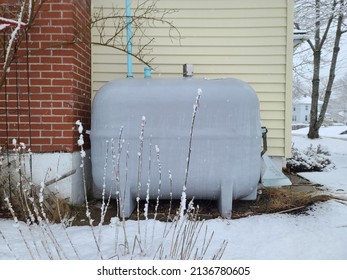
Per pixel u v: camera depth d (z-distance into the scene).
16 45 3.73
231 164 3.65
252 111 3.66
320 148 10.28
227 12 4.98
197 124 3.62
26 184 3.83
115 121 3.66
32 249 2.87
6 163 3.88
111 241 3.09
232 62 5.00
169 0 5.00
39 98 3.96
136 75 5.02
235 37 4.98
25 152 3.93
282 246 2.99
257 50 4.97
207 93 3.64
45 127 3.96
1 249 2.85
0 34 3.86
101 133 3.69
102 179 3.75
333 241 3.06
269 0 4.92
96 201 4.46
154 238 3.16
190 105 3.62
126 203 3.70
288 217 3.71
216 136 3.61
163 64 5.04
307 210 3.92
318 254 2.83
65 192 3.94
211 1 4.98
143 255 2.71
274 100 4.99
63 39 3.96
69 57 3.97
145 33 5.01
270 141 5.03
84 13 4.55
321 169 7.61
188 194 3.80
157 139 3.62
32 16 3.72
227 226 3.46
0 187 3.80
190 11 5.00
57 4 3.95
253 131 3.66
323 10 13.96
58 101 3.96
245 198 4.04
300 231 3.31
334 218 3.65
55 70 3.96
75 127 4.09
